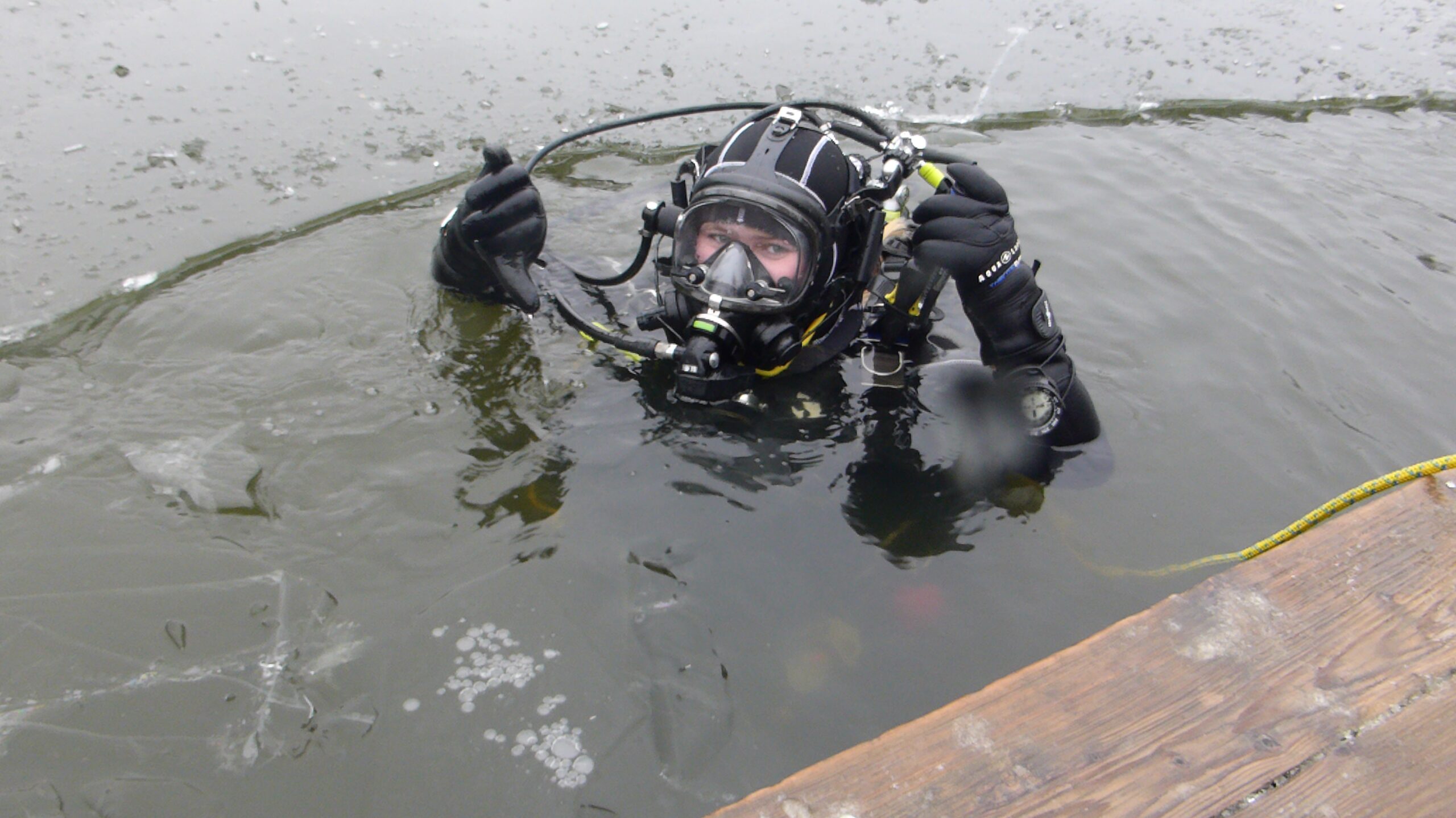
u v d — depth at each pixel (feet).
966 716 4.80
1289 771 4.52
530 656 5.78
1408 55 18.11
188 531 6.66
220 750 5.18
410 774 5.09
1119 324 9.75
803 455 7.43
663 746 5.28
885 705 5.58
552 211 11.76
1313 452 8.05
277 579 6.29
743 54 16.76
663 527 6.73
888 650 5.93
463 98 14.66
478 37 16.87
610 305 9.32
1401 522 5.85
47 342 8.87
